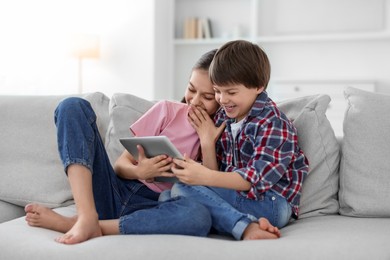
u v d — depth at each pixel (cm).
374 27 475
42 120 188
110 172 154
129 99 184
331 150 164
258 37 488
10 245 124
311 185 161
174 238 124
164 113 172
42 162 182
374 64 474
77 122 141
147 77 494
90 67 517
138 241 122
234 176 143
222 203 143
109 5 506
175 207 136
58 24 520
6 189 179
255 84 151
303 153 161
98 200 148
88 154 140
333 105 443
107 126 190
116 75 507
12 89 493
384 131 160
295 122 167
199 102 166
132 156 162
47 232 134
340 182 164
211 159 160
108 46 509
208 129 164
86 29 515
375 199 154
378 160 158
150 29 491
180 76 535
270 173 143
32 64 511
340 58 484
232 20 515
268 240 127
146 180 157
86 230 128
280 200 148
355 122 165
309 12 493
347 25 483
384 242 124
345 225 143
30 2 510
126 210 153
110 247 119
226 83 149
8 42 496
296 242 123
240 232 133
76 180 136
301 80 450
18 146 185
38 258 119
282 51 500
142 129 170
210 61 165
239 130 156
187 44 527
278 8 502
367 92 170
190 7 528
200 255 117
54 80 525
